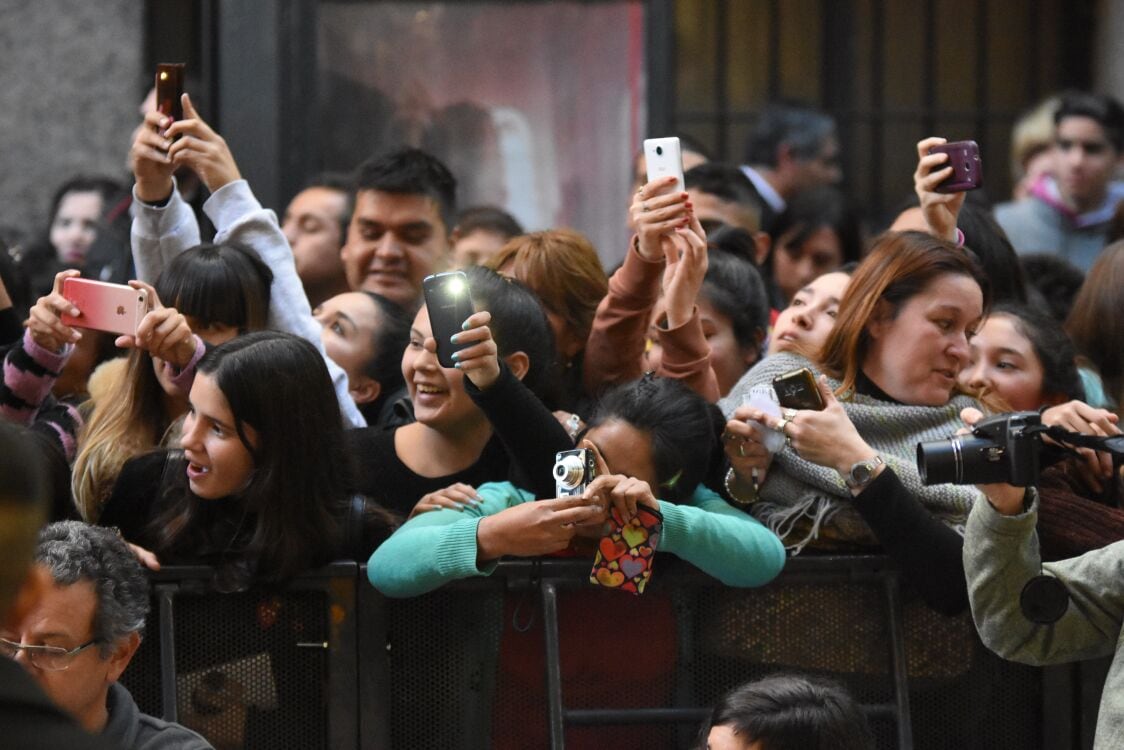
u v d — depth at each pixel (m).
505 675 12.01
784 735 10.44
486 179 24.44
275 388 11.74
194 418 11.83
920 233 13.09
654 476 11.89
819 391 12.05
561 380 13.97
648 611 12.10
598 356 13.89
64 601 10.18
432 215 17.28
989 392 13.59
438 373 12.63
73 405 14.41
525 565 11.90
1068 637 10.73
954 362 12.78
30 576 6.93
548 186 24.52
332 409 12.03
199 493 11.82
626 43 24.47
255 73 23.06
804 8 25.91
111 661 10.52
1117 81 25.86
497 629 12.01
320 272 18.95
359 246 17.31
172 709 11.75
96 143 24.88
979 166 13.95
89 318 12.54
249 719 11.98
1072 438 10.26
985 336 14.27
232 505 11.96
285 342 11.93
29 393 12.75
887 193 26.27
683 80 25.70
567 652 12.07
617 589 12.05
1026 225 23.38
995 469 10.20
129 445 12.65
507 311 13.01
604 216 24.61
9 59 24.70
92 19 24.81
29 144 24.78
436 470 12.96
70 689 10.24
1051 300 19.17
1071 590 10.70
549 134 24.50
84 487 12.55
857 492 11.74
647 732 12.14
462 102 24.33
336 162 23.92
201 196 17.64
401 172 17.22
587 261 14.80
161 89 14.31
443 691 12.01
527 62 24.38
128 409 12.81
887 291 12.80
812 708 10.52
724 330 15.04
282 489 11.75
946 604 11.67
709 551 11.62
